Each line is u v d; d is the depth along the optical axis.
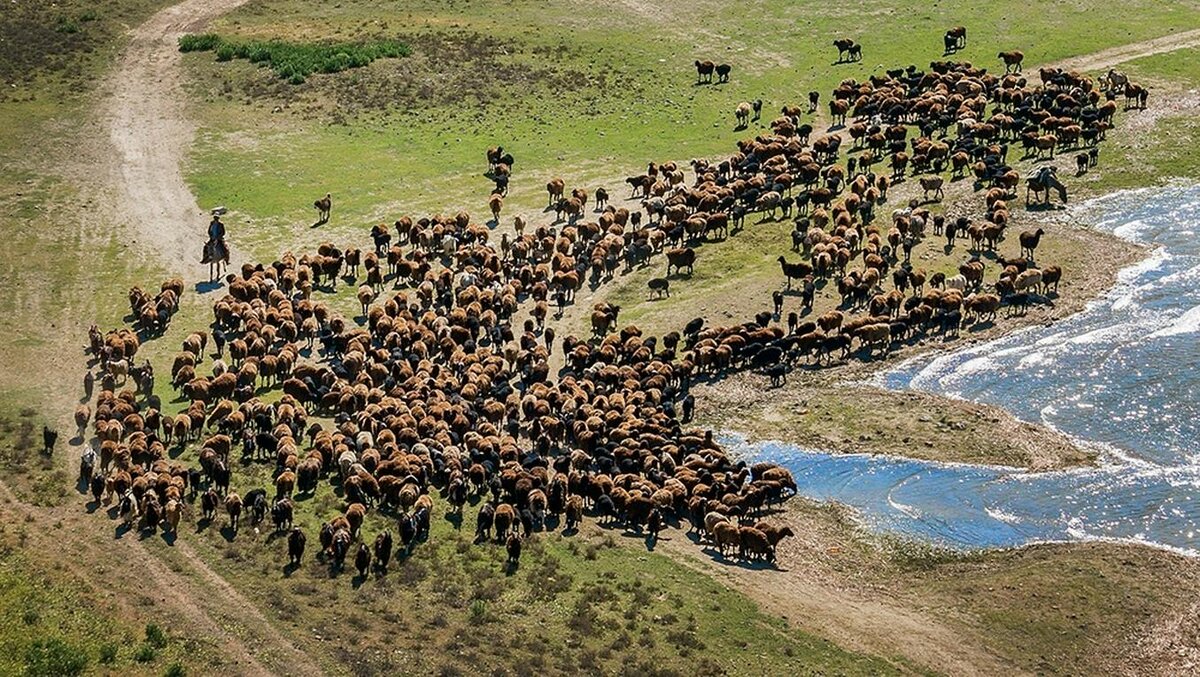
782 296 75.81
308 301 72.88
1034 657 47.34
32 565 50.03
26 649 44.03
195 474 56.38
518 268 78.88
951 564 53.31
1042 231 81.25
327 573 50.56
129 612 47.50
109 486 55.72
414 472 55.69
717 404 66.06
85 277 80.00
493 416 61.84
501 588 49.81
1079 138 94.06
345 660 44.88
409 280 78.81
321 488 56.59
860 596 51.19
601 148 98.00
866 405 65.50
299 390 63.50
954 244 81.06
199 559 51.44
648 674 44.44
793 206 86.62
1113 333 71.31
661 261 81.06
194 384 63.56
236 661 44.81
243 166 95.81
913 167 90.56
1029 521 55.91
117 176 94.25
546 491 55.59
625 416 61.12
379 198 90.75
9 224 86.38
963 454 61.09
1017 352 70.00
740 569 52.31
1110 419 63.62
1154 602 50.09
